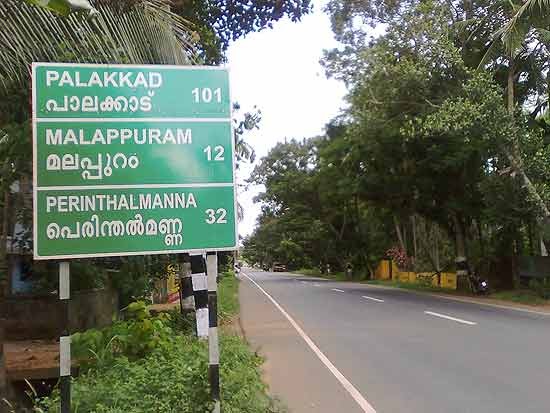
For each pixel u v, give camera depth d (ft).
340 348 38.50
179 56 22.91
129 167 17.04
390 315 57.72
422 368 31.12
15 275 41.91
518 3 67.77
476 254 99.30
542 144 72.23
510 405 23.45
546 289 73.67
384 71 75.82
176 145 17.39
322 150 119.96
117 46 21.50
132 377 21.02
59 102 16.85
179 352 25.04
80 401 18.80
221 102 17.75
